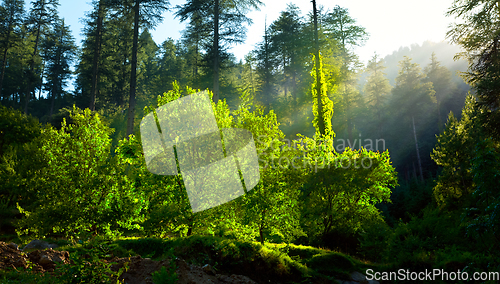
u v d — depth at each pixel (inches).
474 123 636.1
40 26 1892.2
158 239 352.2
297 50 1382.9
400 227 412.2
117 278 211.9
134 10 912.9
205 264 308.0
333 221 572.1
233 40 920.3
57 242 376.2
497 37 580.4
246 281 285.6
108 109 1642.5
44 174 409.7
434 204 928.3
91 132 427.8
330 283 337.1
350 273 370.0
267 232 422.9
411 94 2057.1
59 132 427.8
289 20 1499.8
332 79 1047.6
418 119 2100.1
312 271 351.3
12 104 2012.8
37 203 428.1
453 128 988.6
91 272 179.9
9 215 581.6
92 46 1505.9
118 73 1632.6
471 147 841.5
